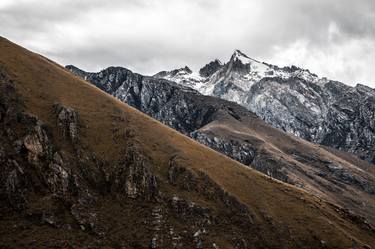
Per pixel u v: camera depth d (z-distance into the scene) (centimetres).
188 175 14362
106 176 13225
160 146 15500
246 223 13638
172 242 12112
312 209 15762
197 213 13225
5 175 11481
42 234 10856
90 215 11900
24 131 12706
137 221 12381
